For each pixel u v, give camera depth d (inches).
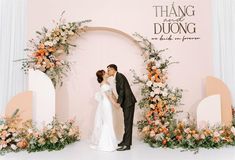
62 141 90.8
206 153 85.3
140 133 105.3
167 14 109.9
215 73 109.9
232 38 111.5
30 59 102.7
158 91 97.6
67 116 105.8
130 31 108.2
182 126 94.5
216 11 112.1
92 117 106.6
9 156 82.7
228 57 110.7
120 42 109.3
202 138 89.5
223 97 100.2
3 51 107.9
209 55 108.8
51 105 95.9
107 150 88.7
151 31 108.7
